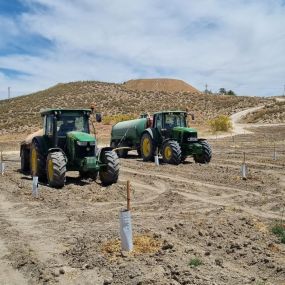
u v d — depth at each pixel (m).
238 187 14.22
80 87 112.00
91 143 14.16
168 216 10.02
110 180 14.26
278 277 6.26
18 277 6.57
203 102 102.62
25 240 8.34
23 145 18.22
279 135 48.22
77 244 7.88
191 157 24.30
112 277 6.29
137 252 7.14
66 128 14.91
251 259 6.92
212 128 55.44
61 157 13.88
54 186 13.91
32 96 107.44
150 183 15.21
